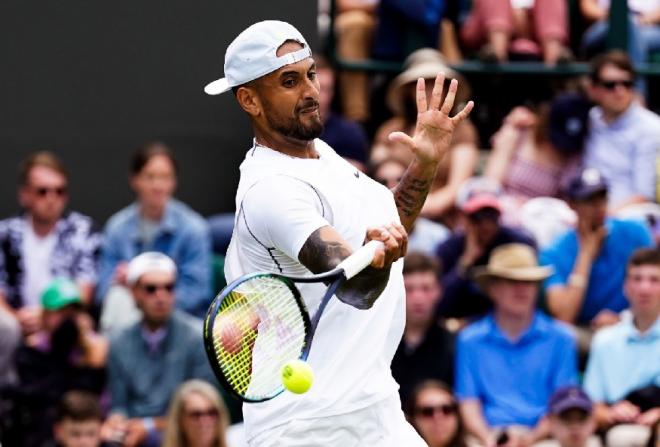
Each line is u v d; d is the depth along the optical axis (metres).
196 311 31.19
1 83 33.53
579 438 27.08
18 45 33.59
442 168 33.72
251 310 14.99
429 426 26.62
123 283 30.91
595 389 28.69
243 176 15.95
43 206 31.50
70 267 31.75
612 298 31.05
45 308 29.31
